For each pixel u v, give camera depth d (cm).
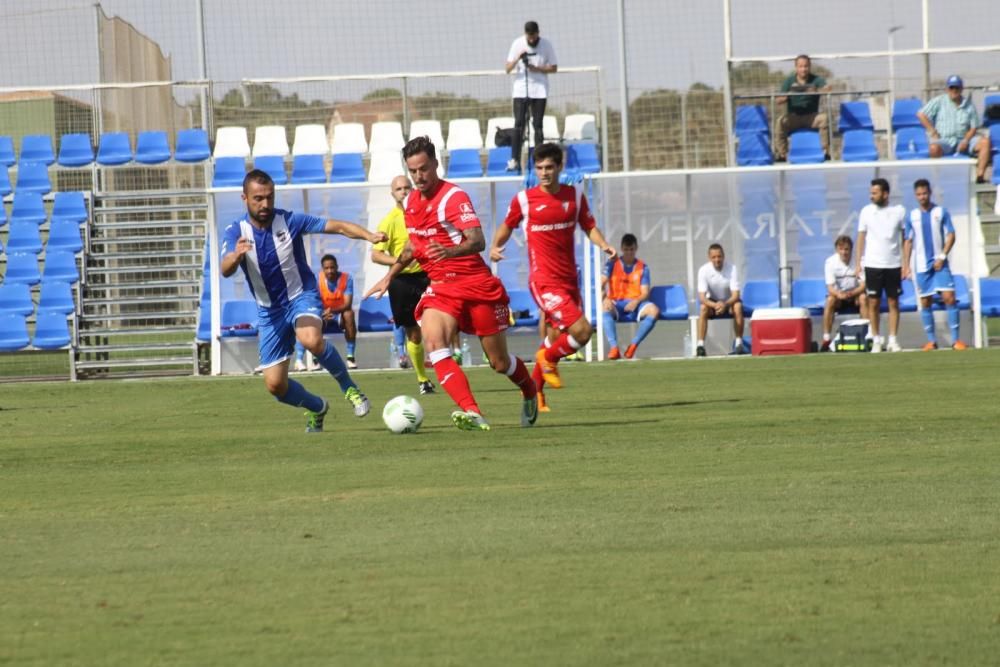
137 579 1141
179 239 5591
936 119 5922
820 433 2069
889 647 888
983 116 6166
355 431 2316
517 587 1072
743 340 4794
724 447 1920
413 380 3872
